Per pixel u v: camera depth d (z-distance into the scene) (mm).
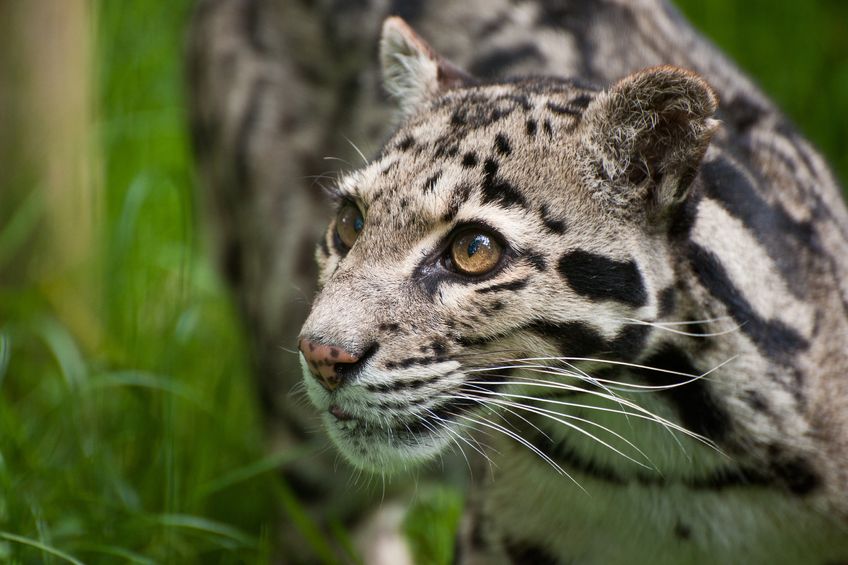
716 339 7410
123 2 15016
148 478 10812
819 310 7730
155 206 13758
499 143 7477
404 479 10570
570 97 7781
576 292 7316
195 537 10367
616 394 7633
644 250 7355
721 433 7555
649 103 7227
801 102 15672
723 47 15797
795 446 7531
